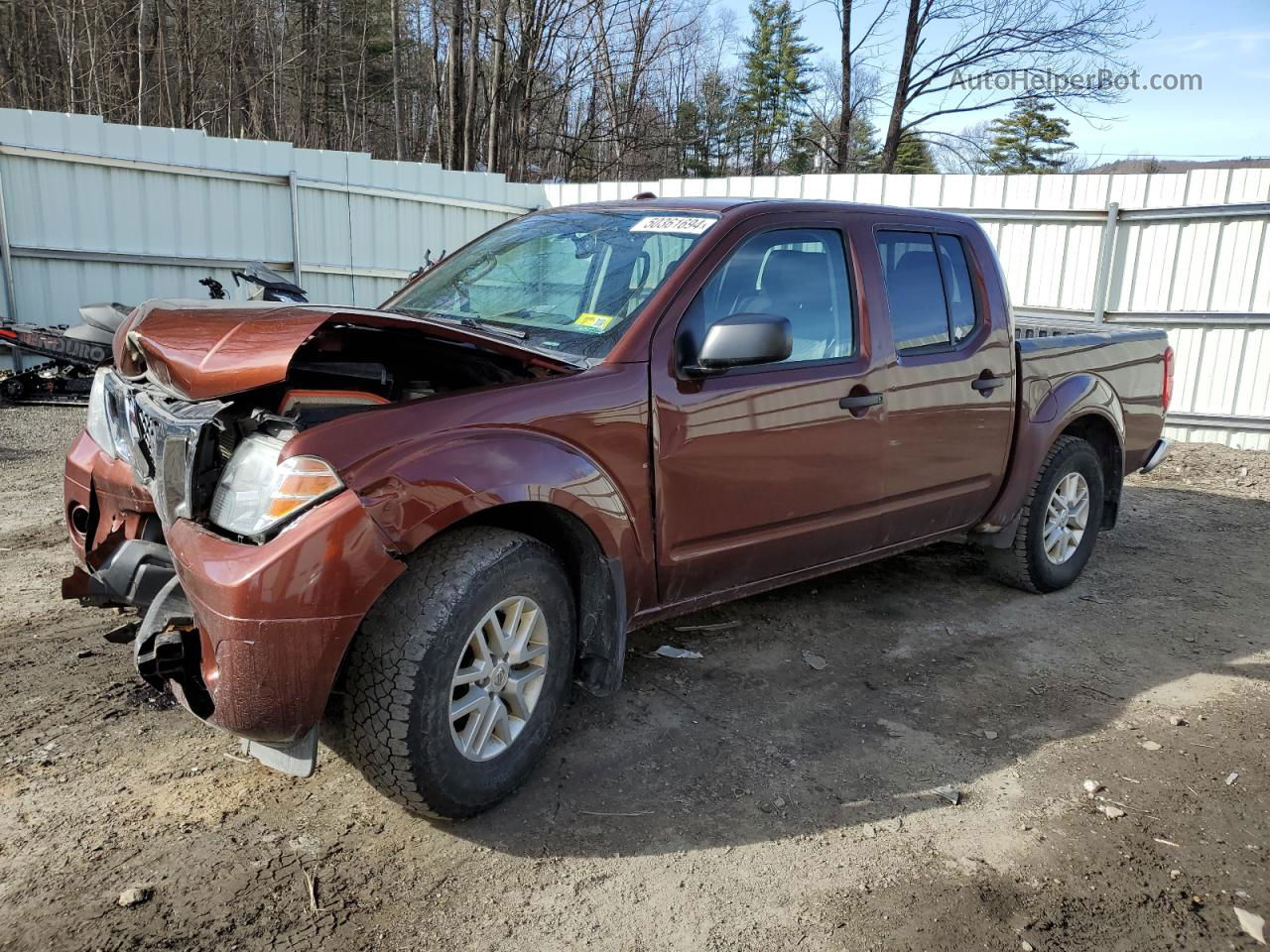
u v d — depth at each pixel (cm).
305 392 280
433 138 3562
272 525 244
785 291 368
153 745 321
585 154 3031
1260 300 977
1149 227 1018
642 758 328
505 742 288
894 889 265
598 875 266
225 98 3269
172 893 247
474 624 268
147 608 304
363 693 259
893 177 1108
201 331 275
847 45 2300
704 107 4191
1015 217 1069
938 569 553
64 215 970
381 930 239
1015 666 420
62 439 798
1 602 439
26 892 245
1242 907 262
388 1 3512
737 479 345
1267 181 955
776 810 300
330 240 1145
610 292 344
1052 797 314
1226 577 564
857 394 383
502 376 321
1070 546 523
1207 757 344
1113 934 249
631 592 320
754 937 244
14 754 310
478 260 409
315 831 279
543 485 281
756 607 476
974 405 436
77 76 2864
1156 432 572
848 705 375
